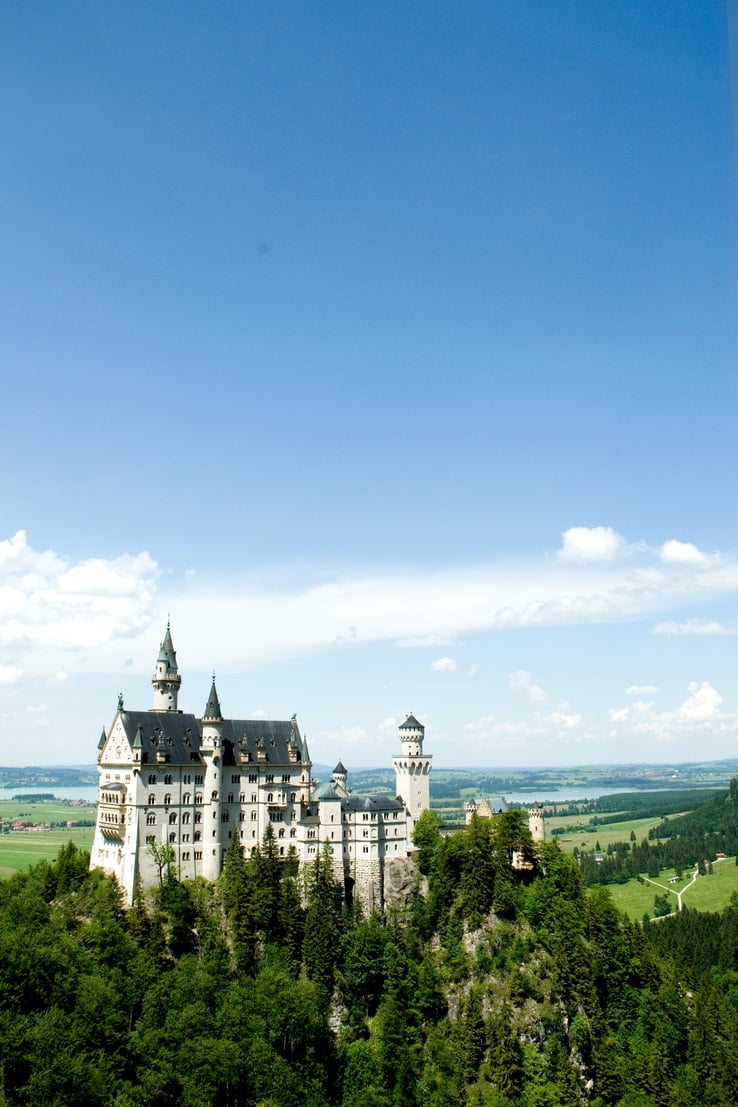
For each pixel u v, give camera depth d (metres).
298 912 192.38
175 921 184.25
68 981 157.88
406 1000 185.50
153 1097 146.88
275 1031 167.75
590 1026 182.12
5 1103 135.25
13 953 157.50
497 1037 175.50
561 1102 168.88
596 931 198.38
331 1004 184.12
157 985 169.50
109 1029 151.62
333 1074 174.00
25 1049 143.00
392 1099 168.75
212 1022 163.00
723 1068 182.62
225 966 180.38
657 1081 175.88
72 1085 138.12
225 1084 157.00
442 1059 175.25
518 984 185.75
